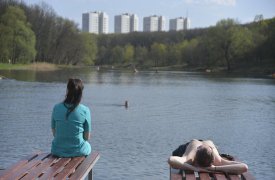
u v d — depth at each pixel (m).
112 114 30.17
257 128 25.42
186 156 8.44
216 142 20.75
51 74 89.81
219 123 27.17
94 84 65.25
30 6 129.62
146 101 40.53
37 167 7.54
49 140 19.41
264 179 14.07
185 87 62.41
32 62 123.06
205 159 8.02
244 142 20.80
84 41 143.00
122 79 82.31
